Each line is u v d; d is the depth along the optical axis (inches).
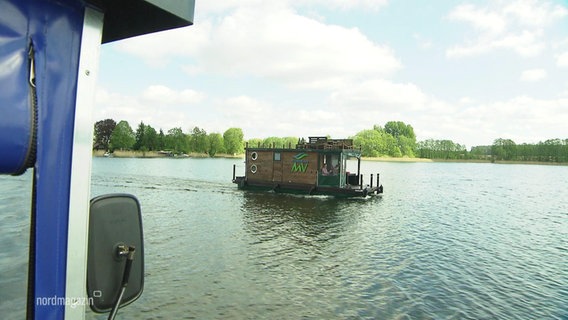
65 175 73.4
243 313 413.1
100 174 2235.5
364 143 7687.0
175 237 748.6
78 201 75.2
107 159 4436.5
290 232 829.8
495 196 1795.0
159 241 713.6
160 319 391.5
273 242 735.1
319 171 1371.8
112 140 5206.7
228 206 1157.7
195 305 428.8
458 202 1498.5
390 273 565.0
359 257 648.4
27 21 67.7
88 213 77.1
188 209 1093.1
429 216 1111.6
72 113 74.3
